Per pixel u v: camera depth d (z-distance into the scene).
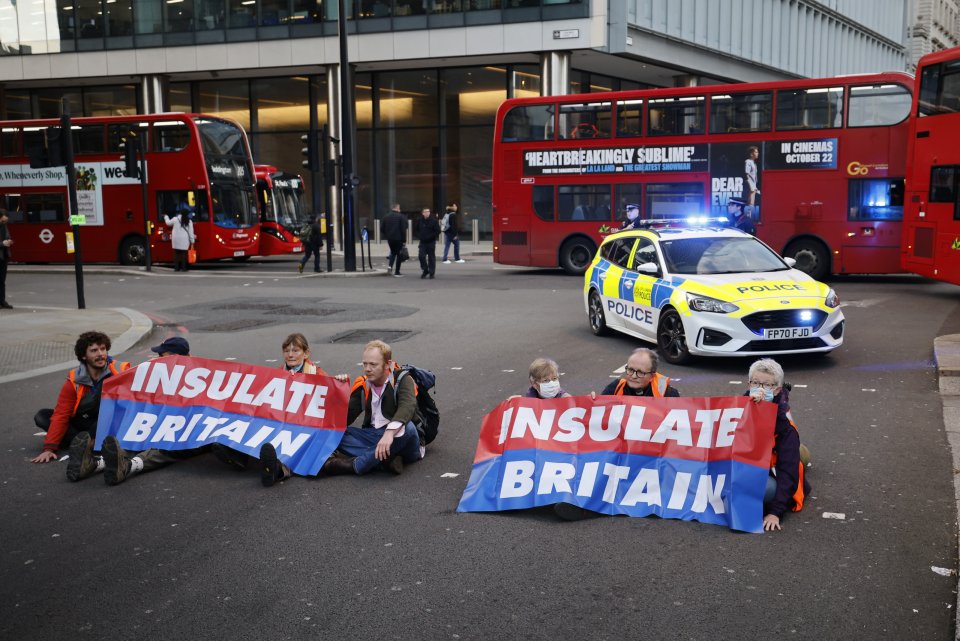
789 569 4.91
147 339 13.68
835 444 7.29
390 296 18.88
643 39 35.97
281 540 5.50
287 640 4.20
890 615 4.34
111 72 40.47
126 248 27.98
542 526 5.70
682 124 21.11
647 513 5.82
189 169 27.08
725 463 5.80
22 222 28.77
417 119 39.75
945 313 14.54
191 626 4.37
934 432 7.56
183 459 7.39
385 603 4.59
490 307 16.72
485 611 4.47
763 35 44.28
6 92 44.47
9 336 13.39
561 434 6.20
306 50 38.12
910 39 68.19
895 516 5.66
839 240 19.70
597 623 4.32
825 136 19.70
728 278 10.98
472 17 35.75
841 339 10.73
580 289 19.62
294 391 7.16
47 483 6.80
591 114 22.16
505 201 23.25
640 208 21.72
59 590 4.84
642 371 6.38
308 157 24.72
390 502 6.19
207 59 39.28
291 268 27.61
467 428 8.11
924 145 16.56
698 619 4.34
